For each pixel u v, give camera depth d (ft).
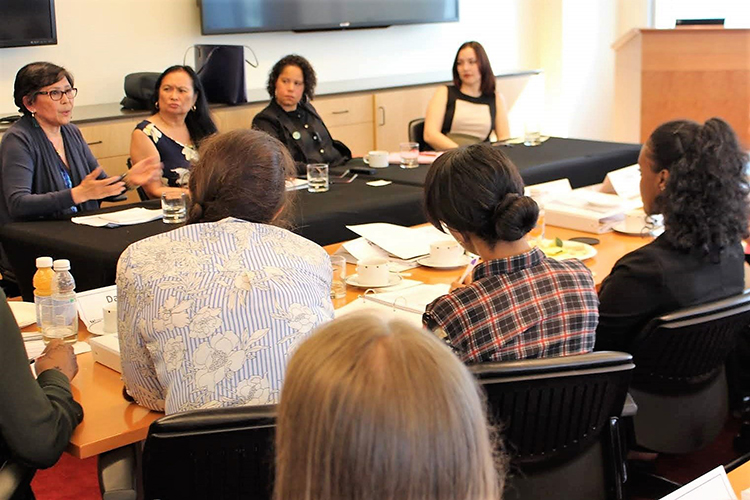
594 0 26.40
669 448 7.18
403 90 20.43
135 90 16.39
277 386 5.30
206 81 17.04
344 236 10.94
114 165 15.75
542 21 26.11
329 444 2.18
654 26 27.91
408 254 9.05
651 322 6.70
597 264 8.96
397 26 22.49
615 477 6.03
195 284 5.38
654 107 21.57
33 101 11.53
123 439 5.56
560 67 26.03
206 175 5.84
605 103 27.63
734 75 20.61
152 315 5.36
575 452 5.86
